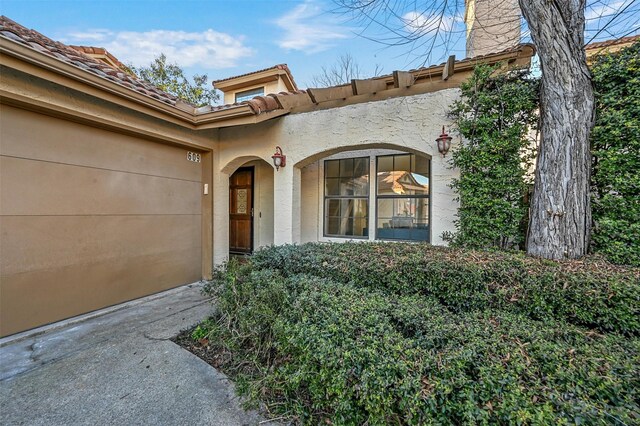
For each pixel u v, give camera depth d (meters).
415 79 4.29
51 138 3.55
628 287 2.40
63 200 3.69
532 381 1.53
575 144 3.25
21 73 3.18
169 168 5.16
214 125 5.09
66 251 3.72
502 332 2.06
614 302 2.42
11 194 3.22
